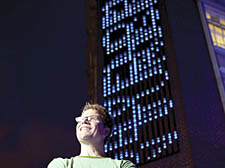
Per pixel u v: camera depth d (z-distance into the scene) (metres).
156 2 65.25
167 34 61.19
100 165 5.98
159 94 55.34
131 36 62.72
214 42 66.75
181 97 53.69
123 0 67.06
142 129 53.28
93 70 63.09
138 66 59.25
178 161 47.69
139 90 56.94
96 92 58.81
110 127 6.95
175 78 56.03
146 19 63.91
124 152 52.31
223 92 58.25
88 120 6.66
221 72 61.78
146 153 50.88
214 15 71.50
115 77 59.34
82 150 6.51
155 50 60.12
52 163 5.96
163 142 50.53
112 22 65.44
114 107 56.62
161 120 52.69
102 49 62.91
